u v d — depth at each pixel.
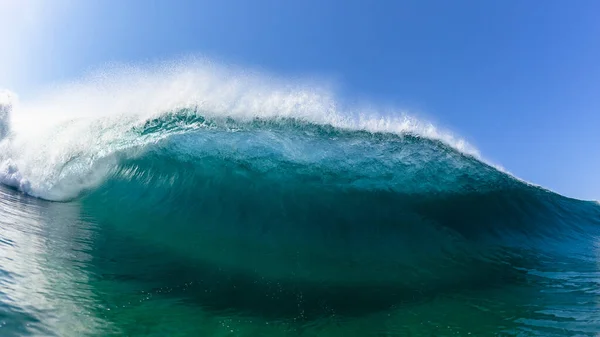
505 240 9.98
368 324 5.49
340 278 7.04
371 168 10.86
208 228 8.80
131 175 10.91
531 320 5.74
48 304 4.95
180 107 12.33
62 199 10.82
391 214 9.66
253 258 7.54
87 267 6.30
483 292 6.82
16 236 7.11
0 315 4.42
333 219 9.25
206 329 5.00
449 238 9.34
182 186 10.16
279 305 5.84
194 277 6.47
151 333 4.74
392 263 7.93
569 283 7.37
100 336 4.52
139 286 5.93
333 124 11.85
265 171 10.37
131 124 12.41
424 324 5.55
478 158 12.84
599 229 12.08
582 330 5.44
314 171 10.52
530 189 12.69
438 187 10.88
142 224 8.94
